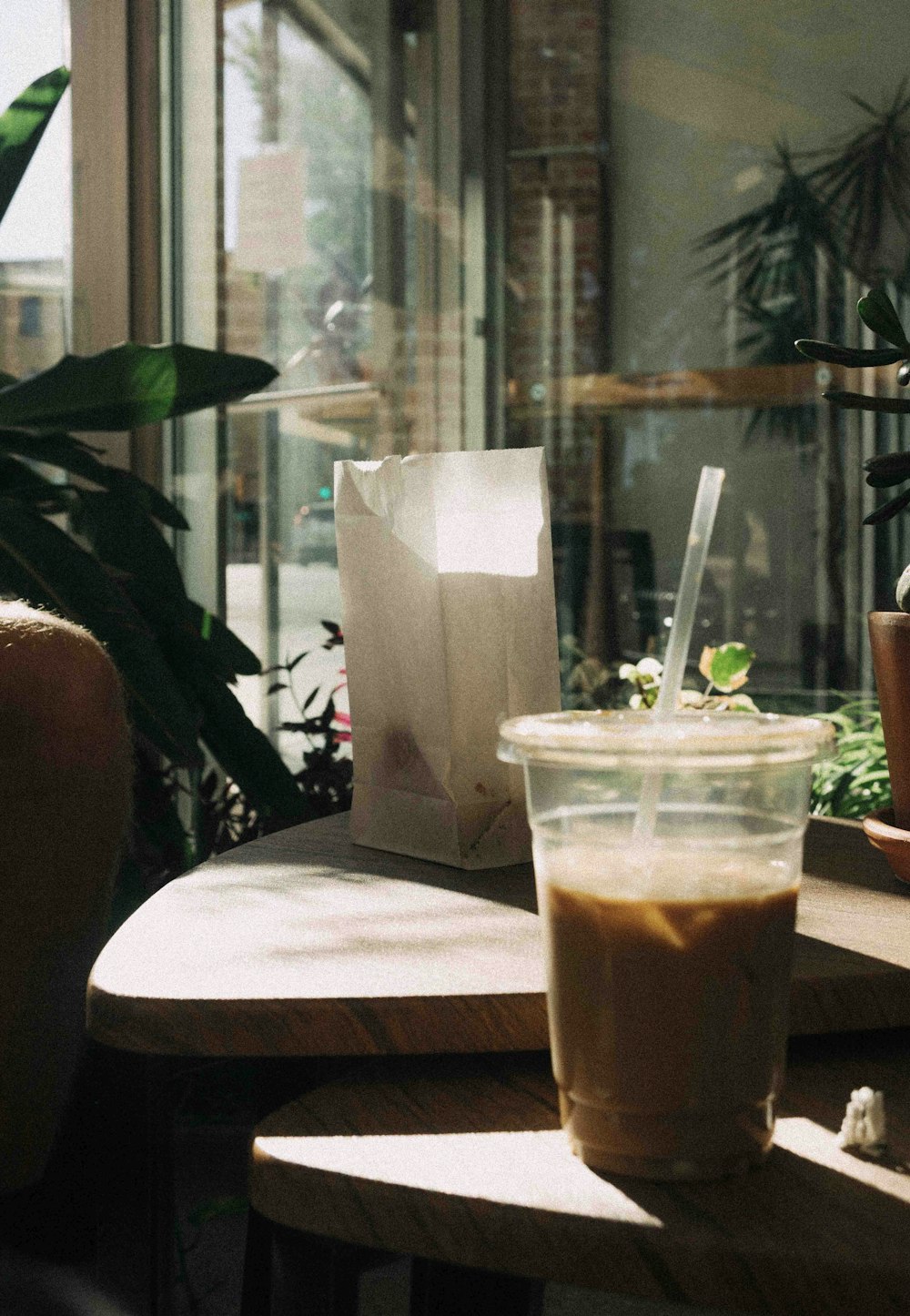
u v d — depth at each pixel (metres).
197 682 1.73
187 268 2.55
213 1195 1.77
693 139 3.83
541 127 3.87
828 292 3.76
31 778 0.92
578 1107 0.45
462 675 0.81
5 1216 0.74
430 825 0.84
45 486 1.82
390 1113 0.51
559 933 0.45
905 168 3.71
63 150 2.38
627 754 0.42
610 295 3.87
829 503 3.71
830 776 2.31
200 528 2.63
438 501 0.81
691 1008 0.43
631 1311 1.53
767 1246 0.39
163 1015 0.54
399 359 3.30
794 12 3.77
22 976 0.93
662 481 3.85
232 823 2.09
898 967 0.59
